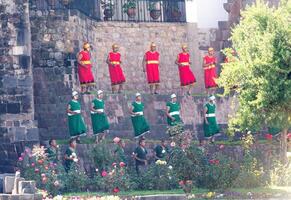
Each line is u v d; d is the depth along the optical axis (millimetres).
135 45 75625
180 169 58500
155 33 76438
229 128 64000
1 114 64062
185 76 72062
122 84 70688
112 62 69562
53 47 67500
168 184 57781
